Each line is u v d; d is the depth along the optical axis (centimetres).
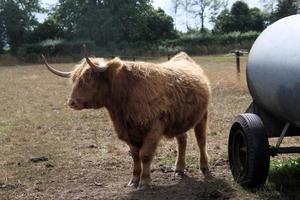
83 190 795
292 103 700
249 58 791
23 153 984
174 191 773
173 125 794
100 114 1331
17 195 786
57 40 5628
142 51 5156
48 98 1845
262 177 736
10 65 4681
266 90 742
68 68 3747
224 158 903
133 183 800
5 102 1748
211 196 745
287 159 867
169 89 777
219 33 5897
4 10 6319
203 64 2975
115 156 945
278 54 725
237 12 6100
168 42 5581
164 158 915
